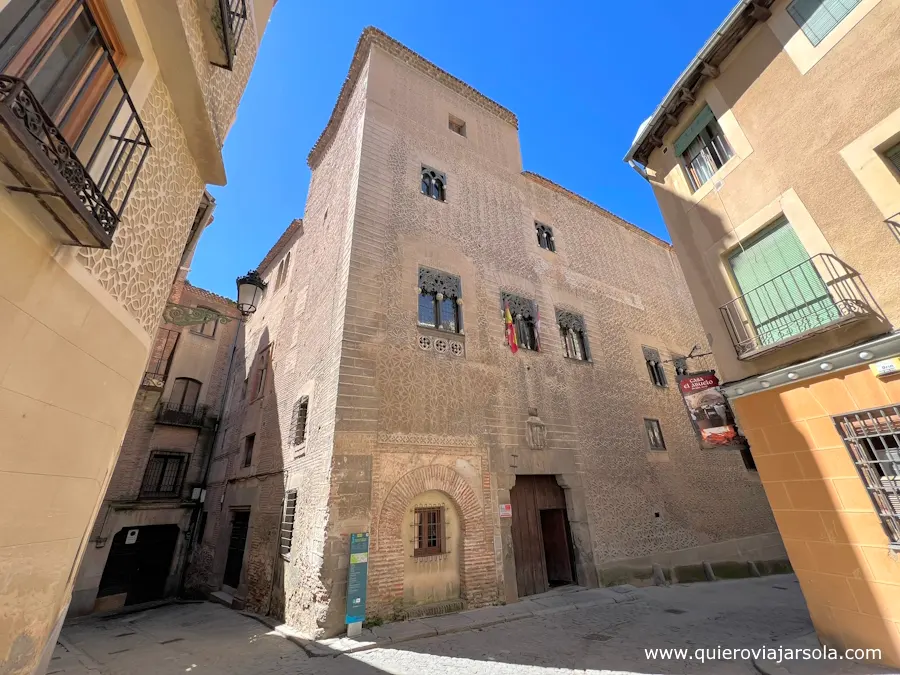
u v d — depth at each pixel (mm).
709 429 8242
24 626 2795
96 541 13375
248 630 7992
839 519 5250
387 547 7727
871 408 5043
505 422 10406
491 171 14617
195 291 18766
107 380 3633
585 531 10617
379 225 10500
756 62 7203
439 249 11461
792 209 6367
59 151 2439
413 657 5887
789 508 5816
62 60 2975
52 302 2916
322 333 10305
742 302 7043
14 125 2016
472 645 6348
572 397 12281
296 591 7898
